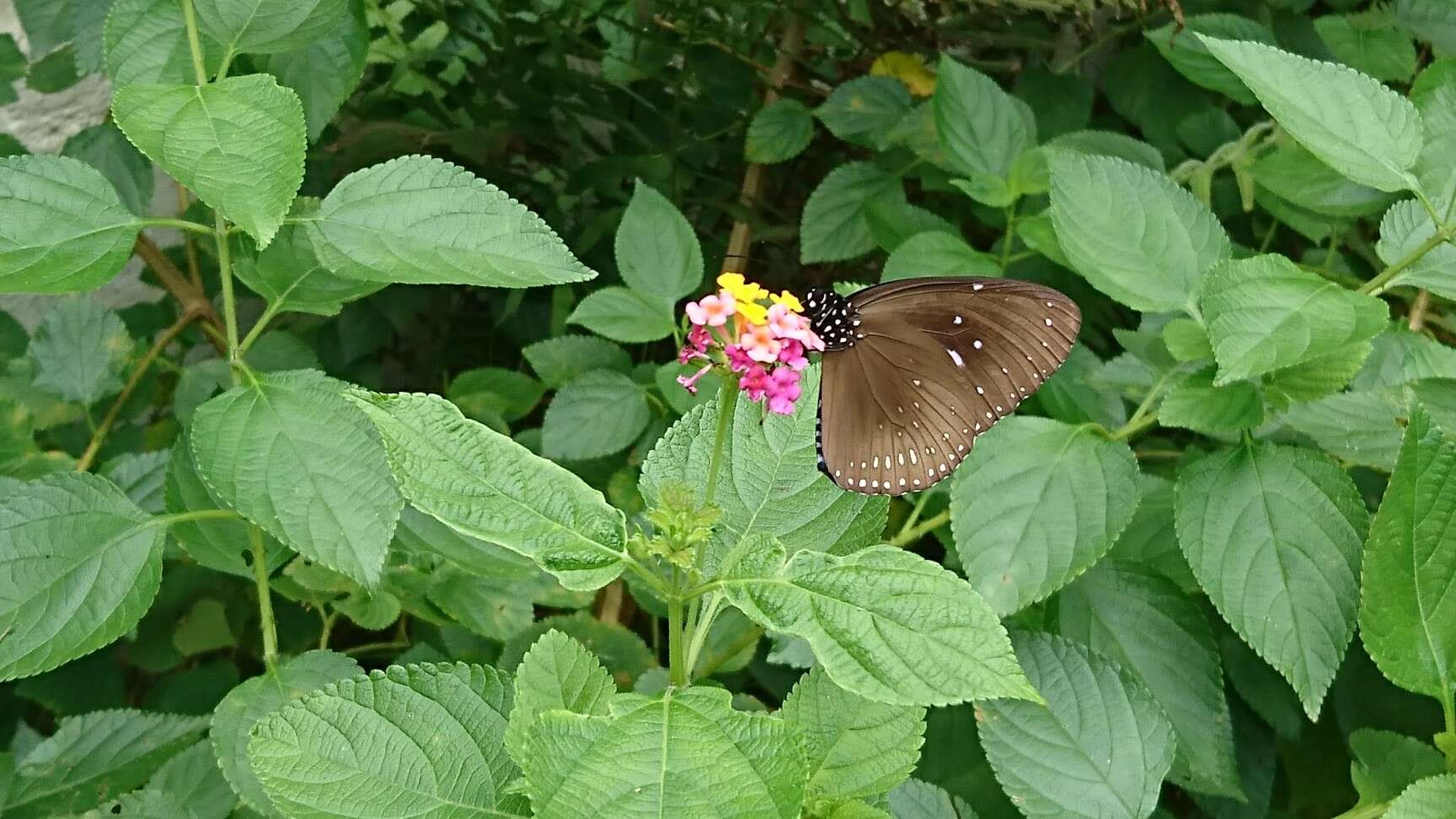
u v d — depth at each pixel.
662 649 0.45
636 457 0.40
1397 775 0.29
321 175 0.51
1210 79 0.44
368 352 0.54
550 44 0.50
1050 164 0.33
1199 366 0.33
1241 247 0.42
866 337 0.27
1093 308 0.46
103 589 0.28
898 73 0.51
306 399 0.28
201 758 0.32
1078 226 0.33
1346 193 0.39
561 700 0.21
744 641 0.33
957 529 0.30
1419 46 0.50
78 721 0.33
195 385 0.43
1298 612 0.29
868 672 0.19
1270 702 0.38
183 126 0.27
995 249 0.45
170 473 0.32
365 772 0.22
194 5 0.30
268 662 0.30
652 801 0.19
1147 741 0.27
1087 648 0.28
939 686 0.19
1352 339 0.28
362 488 0.28
